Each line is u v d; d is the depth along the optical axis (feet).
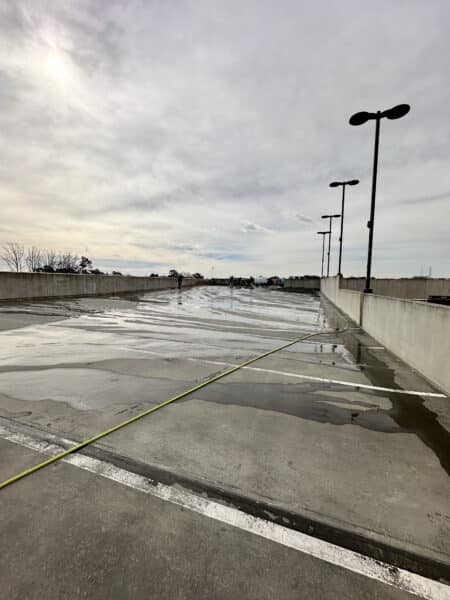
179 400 12.06
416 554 5.23
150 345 21.93
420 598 4.46
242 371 16.20
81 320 32.86
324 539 5.50
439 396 13.08
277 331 29.63
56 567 4.79
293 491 6.83
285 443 8.97
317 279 139.54
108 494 6.57
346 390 13.64
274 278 172.04
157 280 95.76
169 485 6.93
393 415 11.11
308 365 17.71
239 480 7.18
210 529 5.66
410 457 8.38
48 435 9.14
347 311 42.96
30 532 5.47
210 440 9.04
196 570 4.80
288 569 4.86
